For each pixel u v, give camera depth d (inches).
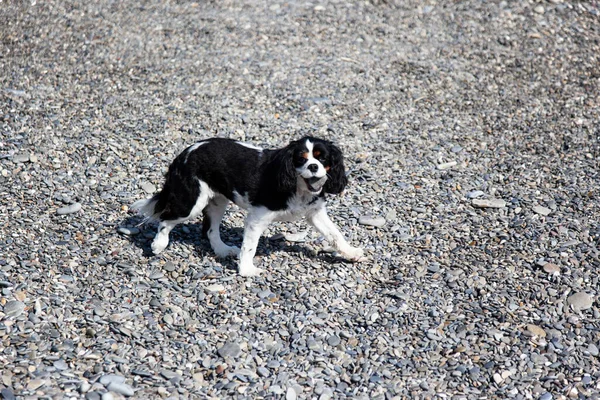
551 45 428.1
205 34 423.5
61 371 190.5
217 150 235.1
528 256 252.8
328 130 340.5
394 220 277.1
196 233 265.7
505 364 205.2
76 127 328.2
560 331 218.5
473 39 432.1
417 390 194.4
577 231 266.5
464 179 307.0
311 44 419.5
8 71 372.8
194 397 186.4
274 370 199.3
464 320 222.8
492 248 258.7
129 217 269.3
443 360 206.8
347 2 465.7
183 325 215.8
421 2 468.4
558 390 196.5
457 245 261.4
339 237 245.6
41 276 230.8
